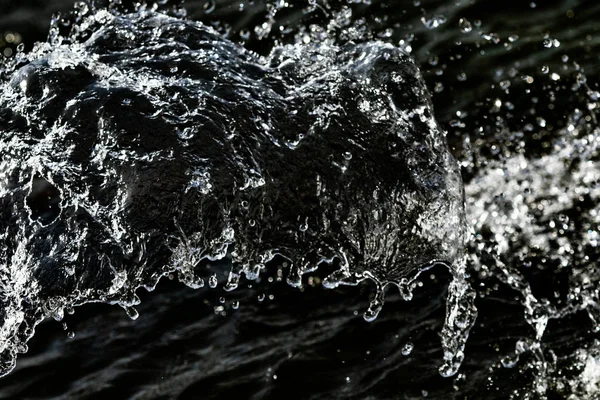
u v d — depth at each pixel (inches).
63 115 182.2
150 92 184.5
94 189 179.6
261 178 182.9
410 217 188.5
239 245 189.0
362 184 187.0
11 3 310.0
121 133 178.9
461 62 271.3
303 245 191.6
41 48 212.5
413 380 197.2
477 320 209.9
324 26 275.3
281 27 275.0
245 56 202.4
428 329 208.7
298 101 191.0
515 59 271.7
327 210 187.8
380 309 202.7
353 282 200.2
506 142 251.9
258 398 193.8
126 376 199.9
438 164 191.2
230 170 180.2
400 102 193.8
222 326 212.2
